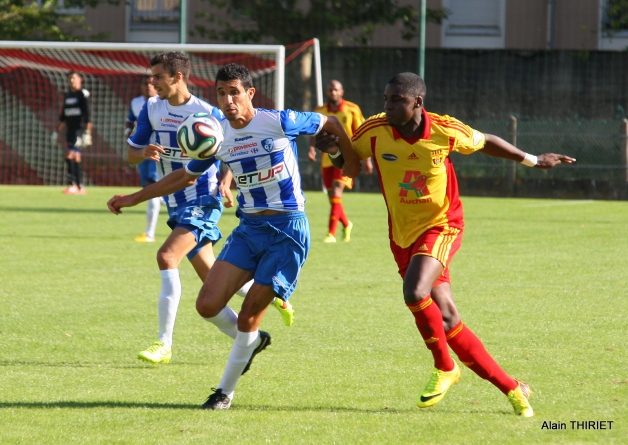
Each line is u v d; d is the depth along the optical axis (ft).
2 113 205.05
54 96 203.82
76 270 89.97
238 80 45.19
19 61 194.70
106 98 204.33
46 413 43.65
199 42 219.41
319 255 102.53
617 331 62.85
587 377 50.57
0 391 47.65
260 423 42.24
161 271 55.36
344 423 42.24
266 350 57.67
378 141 45.03
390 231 47.03
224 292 46.39
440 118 44.42
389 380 50.39
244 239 47.29
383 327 64.59
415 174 44.62
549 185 190.90
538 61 201.05
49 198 173.06
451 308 44.21
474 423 42.24
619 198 187.52
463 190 196.13
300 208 47.14
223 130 47.09
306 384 49.49
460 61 202.49
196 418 43.04
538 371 51.98
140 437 39.93
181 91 57.06
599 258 99.40
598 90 200.23
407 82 42.91
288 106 205.87
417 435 40.34
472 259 98.63
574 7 216.95
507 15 220.64
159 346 53.93
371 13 209.36
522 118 202.28
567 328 63.82
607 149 190.19
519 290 79.41
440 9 214.69
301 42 207.31
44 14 219.20
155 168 112.16
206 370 53.01
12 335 61.41
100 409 44.47
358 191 203.00
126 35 228.43
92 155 204.13
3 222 132.57
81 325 64.85
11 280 83.66
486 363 43.42
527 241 114.73
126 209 157.07
